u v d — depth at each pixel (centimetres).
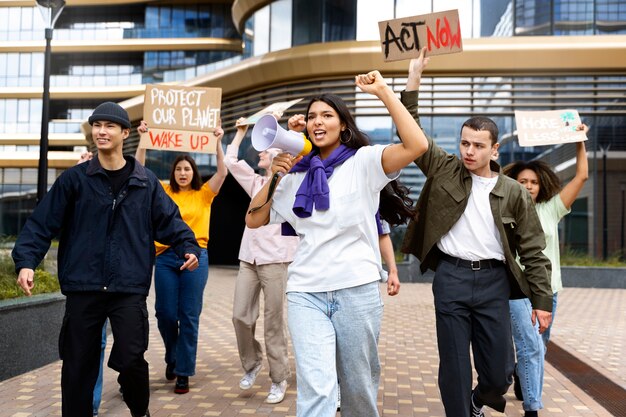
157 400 473
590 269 1563
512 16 1834
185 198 520
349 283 276
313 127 295
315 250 280
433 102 1797
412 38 384
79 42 4066
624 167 1769
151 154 2569
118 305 341
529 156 1777
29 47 4269
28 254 325
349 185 283
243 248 491
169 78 3828
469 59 1773
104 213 340
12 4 4322
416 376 573
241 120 529
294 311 279
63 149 4416
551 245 465
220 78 2119
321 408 258
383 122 1791
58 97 4191
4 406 453
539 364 430
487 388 348
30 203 4294
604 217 1773
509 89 1772
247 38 2817
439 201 353
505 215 346
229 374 568
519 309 430
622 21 1803
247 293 489
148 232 351
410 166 1784
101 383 433
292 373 574
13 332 545
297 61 1861
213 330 846
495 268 348
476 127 346
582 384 554
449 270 351
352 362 280
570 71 1775
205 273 509
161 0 3959
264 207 309
